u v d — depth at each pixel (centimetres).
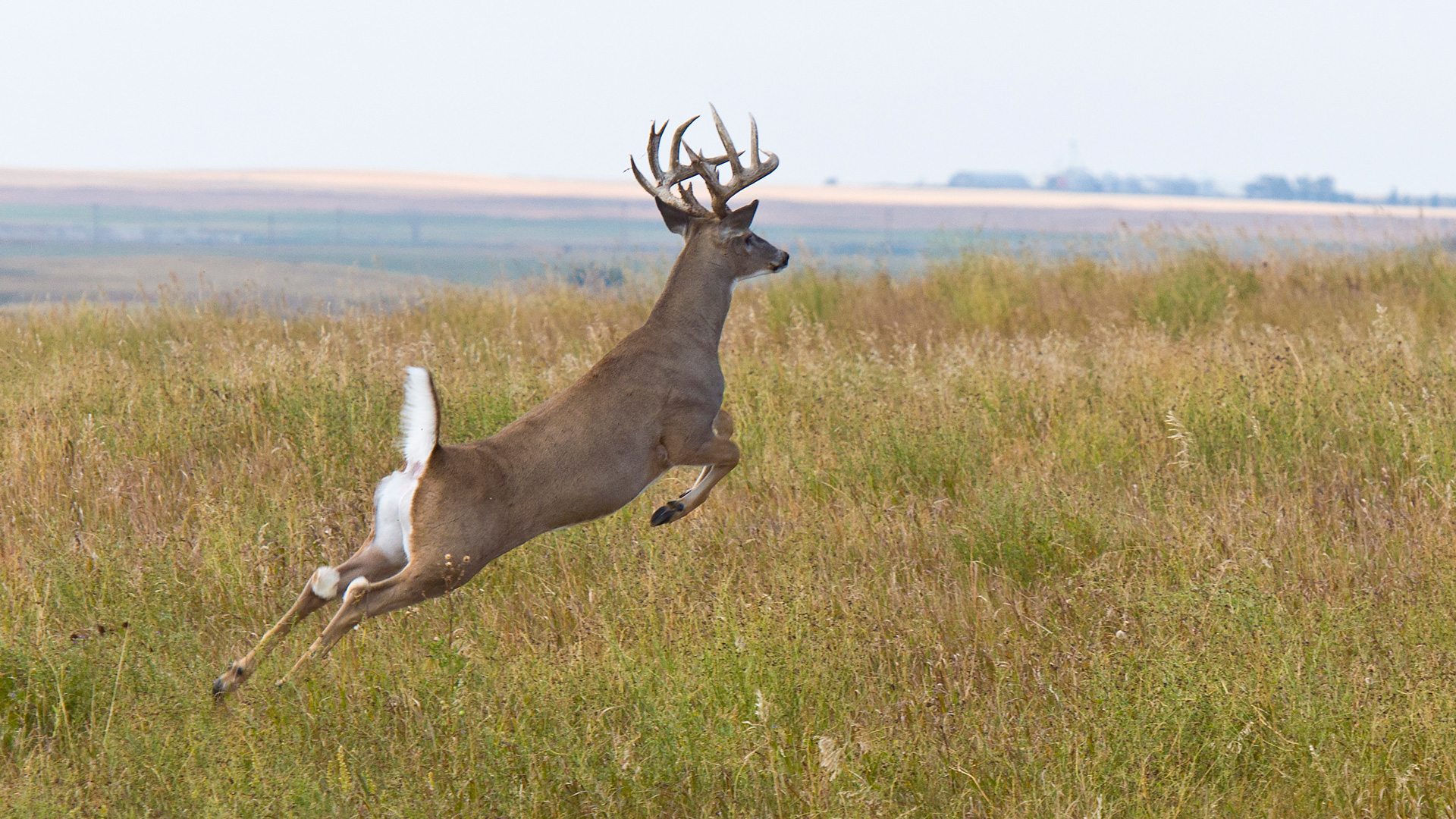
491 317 5431
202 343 4459
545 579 2447
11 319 4966
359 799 1662
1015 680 2008
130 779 1659
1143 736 1747
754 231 2728
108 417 3198
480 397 3269
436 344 4441
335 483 2858
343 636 2038
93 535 2414
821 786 1658
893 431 3120
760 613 2062
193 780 1648
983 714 1888
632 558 2430
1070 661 1991
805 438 3222
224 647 2159
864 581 2383
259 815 1591
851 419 3291
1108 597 2209
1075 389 3553
